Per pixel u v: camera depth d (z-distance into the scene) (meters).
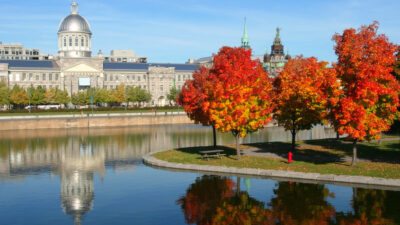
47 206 30.48
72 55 184.62
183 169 42.66
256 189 33.69
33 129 101.69
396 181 32.78
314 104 46.16
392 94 35.97
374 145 56.88
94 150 60.31
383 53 37.12
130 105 182.38
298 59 53.09
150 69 191.50
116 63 197.25
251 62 43.12
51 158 53.03
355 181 34.19
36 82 175.00
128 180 38.38
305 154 48.62
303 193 32.09
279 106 51.34
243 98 41.22
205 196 32.28
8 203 31.39
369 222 25.45
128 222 26.66
